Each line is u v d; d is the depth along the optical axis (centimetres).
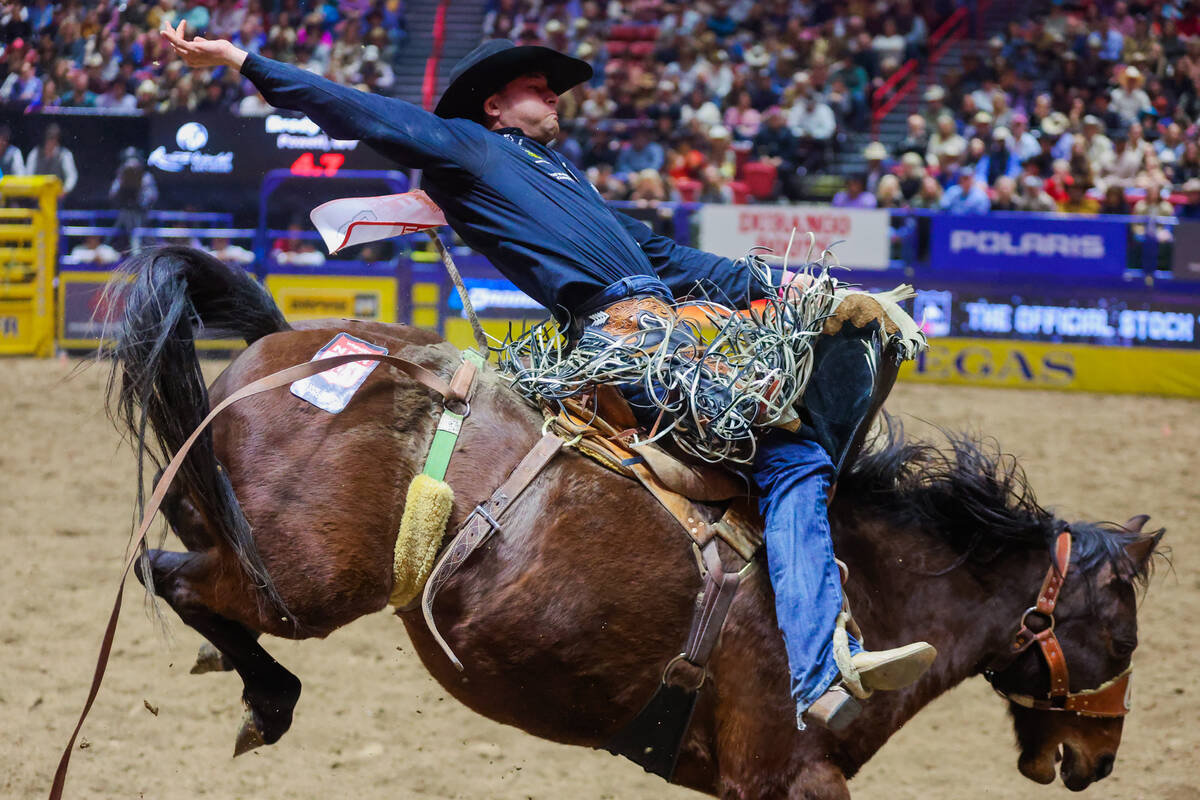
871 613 618
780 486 587
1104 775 664
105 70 2795
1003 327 2488
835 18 3372
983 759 940
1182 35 3353
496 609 569
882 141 3228
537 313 2447
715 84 3150
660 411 596
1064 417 2178
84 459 1706
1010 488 657
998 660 648
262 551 561
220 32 3058
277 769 871
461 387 596
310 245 2588
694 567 586
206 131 2634
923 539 639
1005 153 2827
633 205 2559
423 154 603
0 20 2794
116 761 862
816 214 2500
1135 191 2762
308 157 2630
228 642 606
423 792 851
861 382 608
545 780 880
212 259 606
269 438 573
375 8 3409
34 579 1232
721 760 591
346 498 564
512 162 623
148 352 559
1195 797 863
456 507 575
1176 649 1144
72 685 987
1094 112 3091
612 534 579
